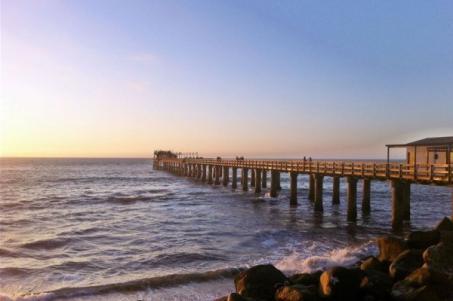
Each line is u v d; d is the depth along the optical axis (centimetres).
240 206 3550
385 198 4272
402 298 955
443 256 1087
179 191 5125
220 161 5453
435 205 3719
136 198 4272
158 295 1316
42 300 1291
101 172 10862
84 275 1591
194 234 2327
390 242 1305
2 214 3159
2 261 1769
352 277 990
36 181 7262
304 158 3381
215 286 1389
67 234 2336
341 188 5866
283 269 1527
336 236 2191
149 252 1927
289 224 2595
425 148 2658
